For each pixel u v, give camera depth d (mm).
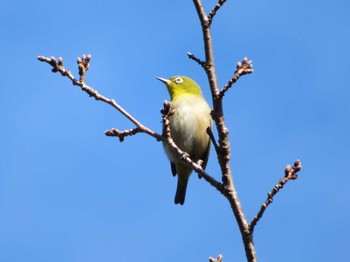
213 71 9578
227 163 9422
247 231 8734
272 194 8844
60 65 10781
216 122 9453
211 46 9664
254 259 8555
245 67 9375
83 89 10906
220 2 9664
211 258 9500
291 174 8906
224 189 9375
